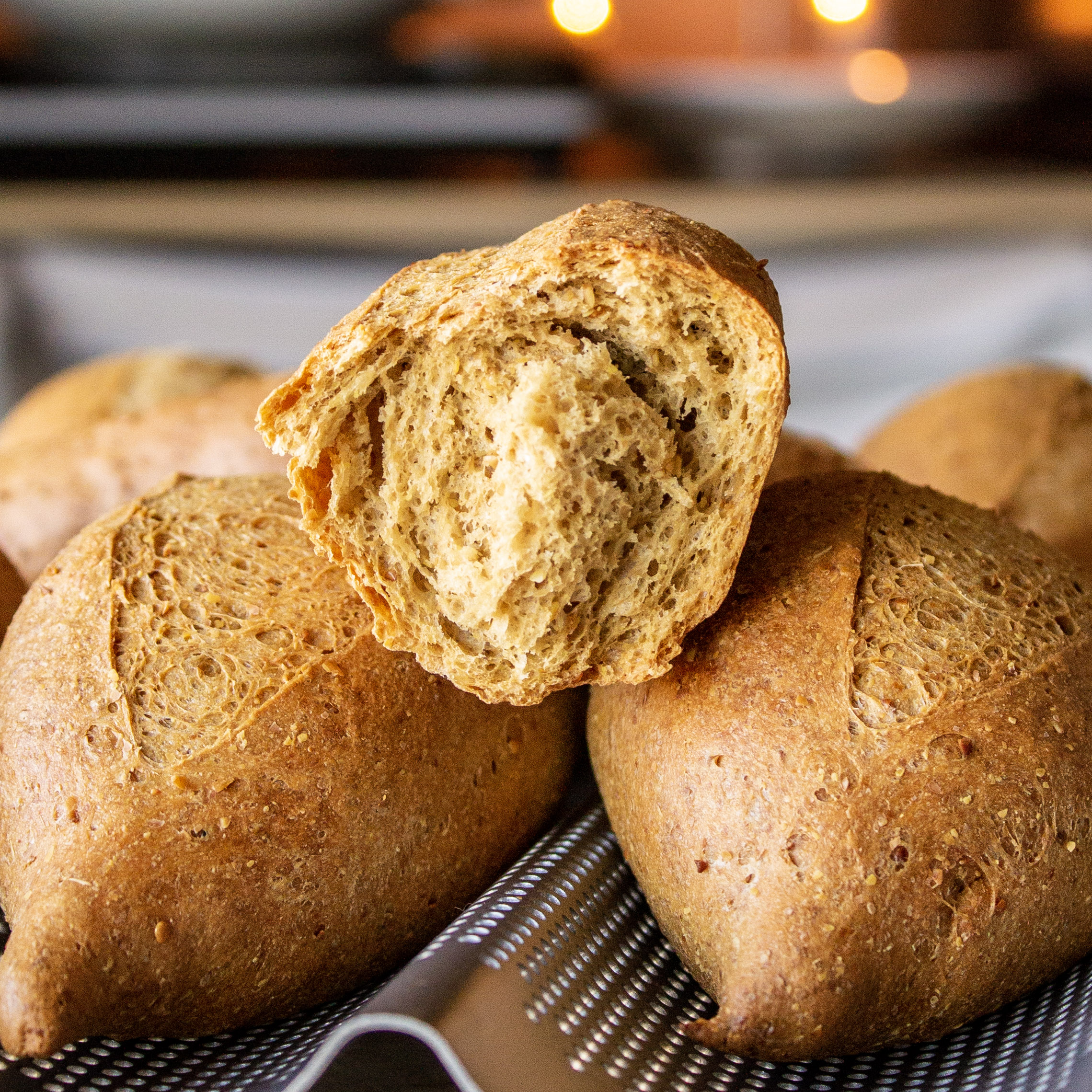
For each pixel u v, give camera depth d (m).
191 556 0.33
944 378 0.83
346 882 0.31
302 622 0.32
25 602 0.34
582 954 0.31
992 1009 0.31
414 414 0.31
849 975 0.30
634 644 0.32
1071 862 0.30
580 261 0.30
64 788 0.31
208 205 0.79
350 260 0.81
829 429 0.83
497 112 0.80
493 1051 0.29
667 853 0.31
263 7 0.76
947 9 0.87
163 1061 0.30
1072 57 0.86
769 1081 0.30
